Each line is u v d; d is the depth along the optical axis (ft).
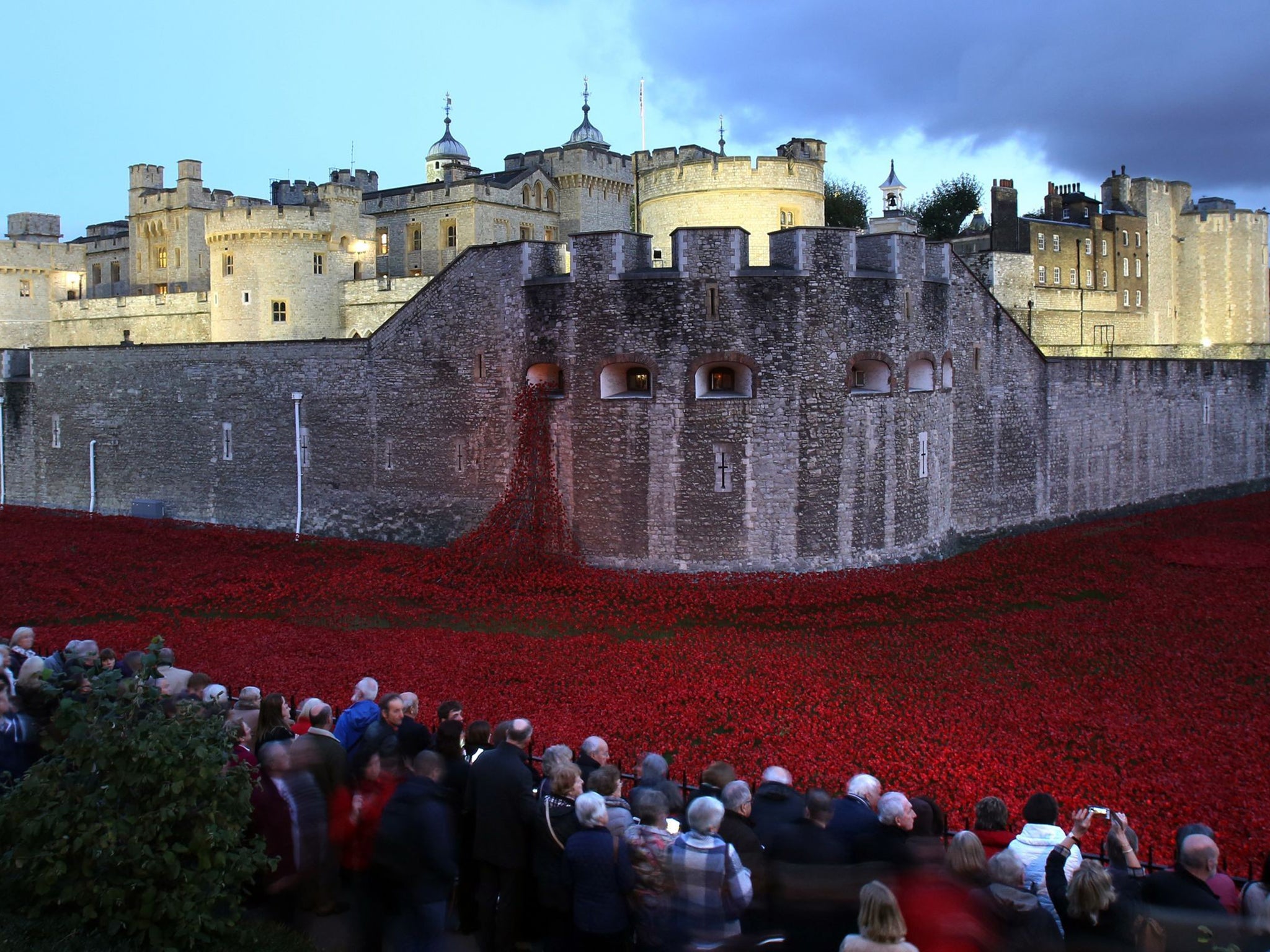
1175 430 167.12
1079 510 148.66
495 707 65.31
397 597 98.94
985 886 28.84
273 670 73.26
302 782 34.78
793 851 30.66
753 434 102.58
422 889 31.32
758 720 63.36
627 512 105.29
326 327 195.52
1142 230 260.21
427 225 214.69
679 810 36.52
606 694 68.64
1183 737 59.98
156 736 31.86
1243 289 268.21
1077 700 66.85
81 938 30.68
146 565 113.29
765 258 140.05
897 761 56.08
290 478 130.82
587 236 104.17
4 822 32.22
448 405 115.96
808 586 99.71
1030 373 138.00
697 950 28.76
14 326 262.06
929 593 99.19
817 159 167.43
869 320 106.93
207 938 31.30
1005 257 224.33
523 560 106.11
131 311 236.43
